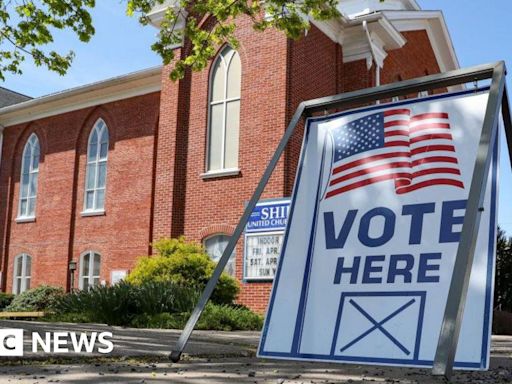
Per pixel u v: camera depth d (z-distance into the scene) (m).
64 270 22.16
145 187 20.44
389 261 4.09
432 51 23.31
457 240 3.90
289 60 16.52
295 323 4.29
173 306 12.48
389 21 18.39
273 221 15.10
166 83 18.64
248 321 12.48
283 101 16.27
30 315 14.99
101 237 21.31
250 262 15.30
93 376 4.06
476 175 3.72
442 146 4.19
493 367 5.47
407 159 4.29
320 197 4.57
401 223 4.15
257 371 4.62
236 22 17.59
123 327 10.80
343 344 4.03
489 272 3.71
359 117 4.63
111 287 13.27
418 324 3.81
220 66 17.97
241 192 16.66
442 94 4.34
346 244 4.32
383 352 3.85
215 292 14.26
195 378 4.06
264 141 16.42
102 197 21.91
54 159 23.66
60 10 11.55
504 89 4.21
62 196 22.98
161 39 11.74
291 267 4.48
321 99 4.93
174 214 17.64
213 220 17.05
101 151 22.33
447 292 3.80
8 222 24.73
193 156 17.88
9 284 24.06
